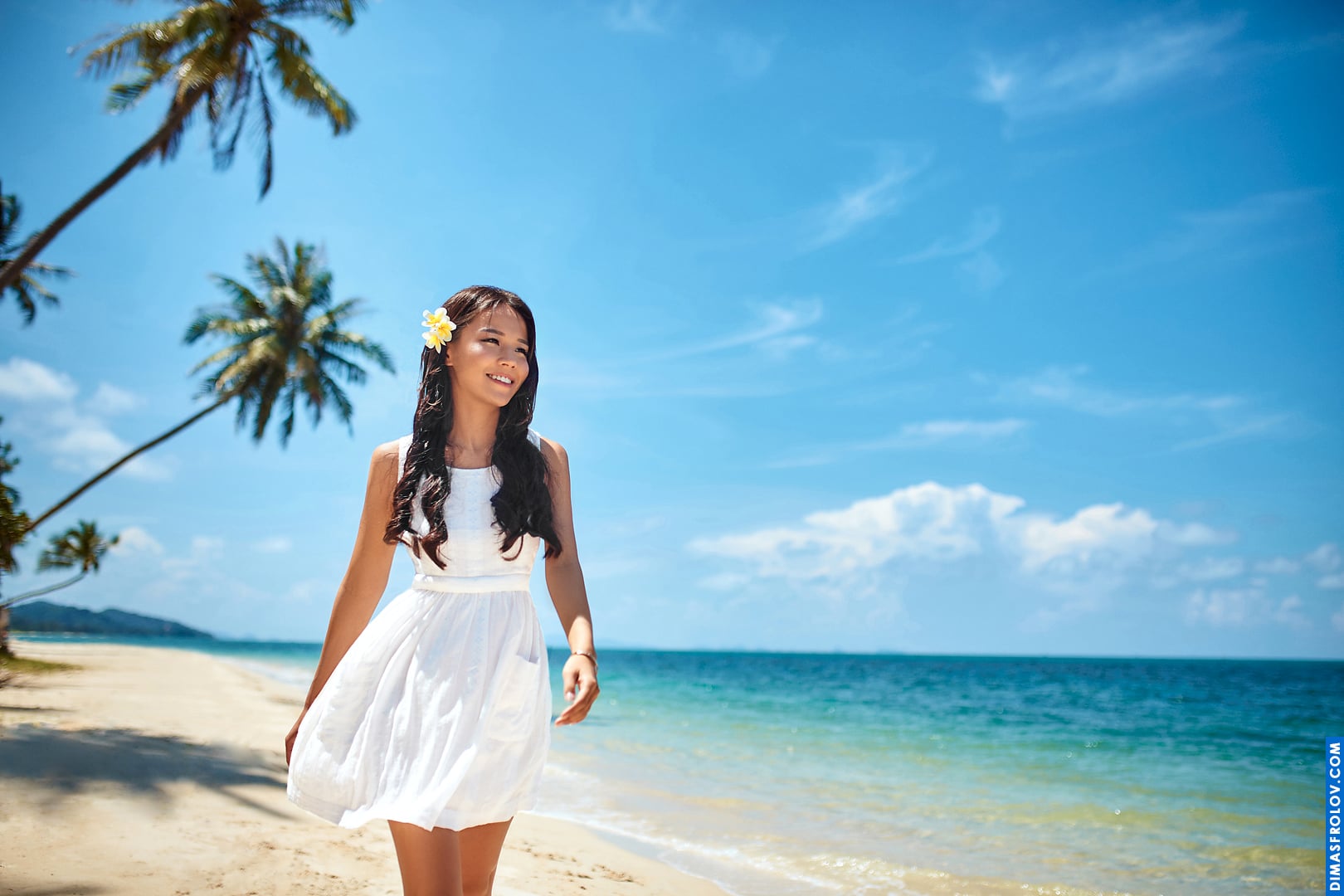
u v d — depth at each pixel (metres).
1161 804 8.88
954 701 32.16
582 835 6.35
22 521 10.52
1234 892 5.28
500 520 1.96
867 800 8.56
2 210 16.27
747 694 35.94
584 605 2.08
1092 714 25.28
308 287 23.31
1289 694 38.59
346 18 13.15
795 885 5.09
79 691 14.97
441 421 2.01
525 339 2.09
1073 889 5.16
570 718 1.85
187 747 8.12
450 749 1.76
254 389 22.50
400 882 4.12
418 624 1.91
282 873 4.11
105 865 3.97
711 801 8.20
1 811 4.85
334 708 1.86
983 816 7.80
